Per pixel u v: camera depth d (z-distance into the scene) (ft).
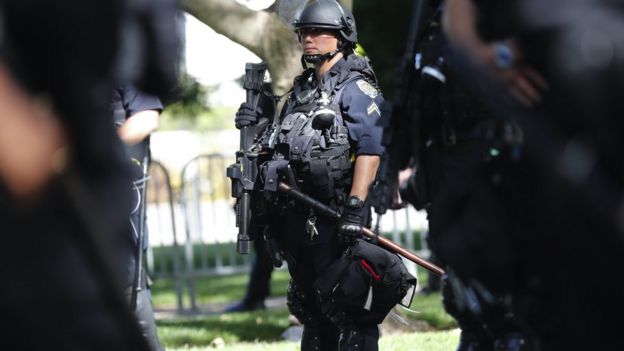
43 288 28.02
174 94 30.91
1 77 27.32
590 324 31.35
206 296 164.55
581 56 27.73
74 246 28.35
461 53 34.68
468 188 37.14
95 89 28.86
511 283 35.88
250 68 69.87
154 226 167.02
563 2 29.12
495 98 33.14
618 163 28.27
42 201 27.89
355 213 64.54
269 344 98.12
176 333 110.22
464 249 36.91
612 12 28.14
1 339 28.02
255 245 131.75
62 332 28.25
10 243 27.68
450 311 46.50
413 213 164.66
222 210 160.25
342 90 67.46
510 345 40.60
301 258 67.92
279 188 66.74
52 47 27.58
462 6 34.42
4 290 27.76
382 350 81.97
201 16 105.91
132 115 67.87
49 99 28.04
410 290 67.10
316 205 65.82
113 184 29.86
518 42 30.81
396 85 46.32
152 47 29.07
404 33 186.70
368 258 65.36
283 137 67.82
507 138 34.94
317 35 67.87
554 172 29.99
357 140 66.18
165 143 354.54
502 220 35.76
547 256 33.04
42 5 27.12
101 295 28.68
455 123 42.98
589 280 30.73
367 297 65.72
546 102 30.66
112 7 27.94
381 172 47.85
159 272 158.10
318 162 66.23
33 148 27.35
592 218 28.99
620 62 27.09
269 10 106.83
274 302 148.15
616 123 27.55
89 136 28.66
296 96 69.41
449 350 80.64
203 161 158.40
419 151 45.27
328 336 70.28
